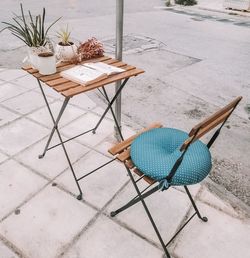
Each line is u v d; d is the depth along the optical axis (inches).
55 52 111.1
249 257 85.3
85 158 123.6
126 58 254.4
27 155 124.0
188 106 176.9
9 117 152.9
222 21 434.0
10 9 421.7
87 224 93.6
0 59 236.5
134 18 426.3
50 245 86.5
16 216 95.5
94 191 106.9
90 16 412.8
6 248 85.2
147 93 191.2
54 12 422.0
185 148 66.5
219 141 143.1
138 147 82.7
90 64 105.9
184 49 289.0
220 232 92.5
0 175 112.5
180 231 92.2
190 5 558.6
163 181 73.4
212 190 109.7
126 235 90.2
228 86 207.0
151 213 98.1
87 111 161.9
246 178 118.5
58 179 111.7
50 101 171.6
